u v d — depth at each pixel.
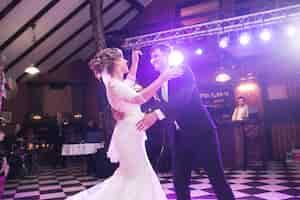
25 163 7.43
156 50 2.35
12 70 10.75
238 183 4.71
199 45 9.56
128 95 1.90
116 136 1.96
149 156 6.82
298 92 8.74
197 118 2.24
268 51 9.03
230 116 9.38
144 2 11.17
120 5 10.52
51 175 7.22
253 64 9.51
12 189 5.33
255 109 8.73
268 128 8.69
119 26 11.63
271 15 6.98
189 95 2.14
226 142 6.93
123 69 2.11
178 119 2.27
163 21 10.80
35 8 8.37
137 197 1.83
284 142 8.45
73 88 13.10
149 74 10.59
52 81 12.52
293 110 8.75
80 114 12.86
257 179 5.07
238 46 9.02
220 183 2.18
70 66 12.91
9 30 8.66
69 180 6.20
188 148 2.26
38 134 11.16
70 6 9.16
